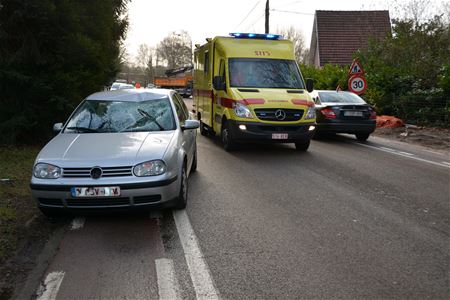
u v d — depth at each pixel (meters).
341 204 6.04
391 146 12.13
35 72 9.05
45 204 4.98
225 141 10.55
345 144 12.34
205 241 4.64
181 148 5.72
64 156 5.05
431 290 3.59
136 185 4.88
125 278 3.81
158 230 4.97
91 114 6.31
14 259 4.20
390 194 6.61
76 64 9.59
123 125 6.08
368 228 5.06
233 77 10.48
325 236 4.79
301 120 9.90
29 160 8.05
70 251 4.39
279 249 4.43
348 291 3.57
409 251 4.39
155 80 58.78
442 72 16.31
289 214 5.56
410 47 19.94
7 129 8.79
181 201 5.62
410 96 16.92
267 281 3.74
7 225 5.00
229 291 3.57
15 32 8.65
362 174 8.06
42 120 9.41
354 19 36.88
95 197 4.84
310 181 7.42
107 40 11.09
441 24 20.55
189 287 3.65
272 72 10.75
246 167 8.59
